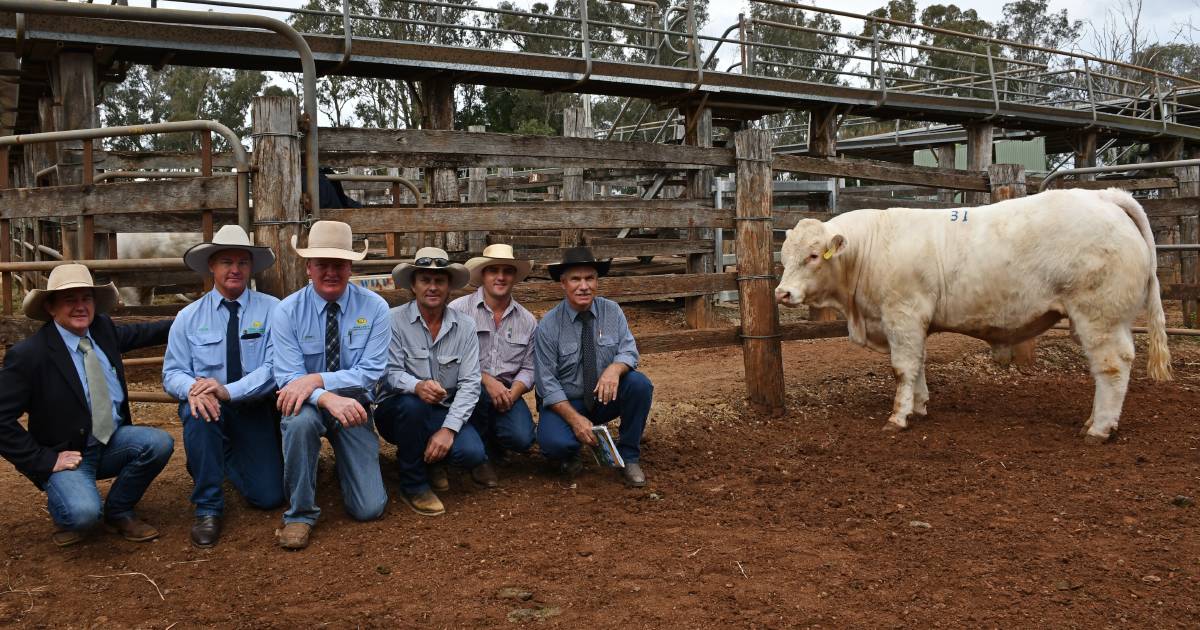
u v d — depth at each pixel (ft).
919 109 45.19
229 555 13.50
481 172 46.21
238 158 16.40
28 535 14.10
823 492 16.58
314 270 14.49
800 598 11.83
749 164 22.57
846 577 12.51
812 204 45.96
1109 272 19.06
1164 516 14.84
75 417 13.44
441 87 33.81
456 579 12.55
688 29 37.81
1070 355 30.19
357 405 13.87
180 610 11.63
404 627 11.10
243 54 28.89
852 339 22.62
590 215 21.29
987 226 20.44
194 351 14.51
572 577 12.57
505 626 11.10
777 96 39.37
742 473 17.95
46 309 13.83
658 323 39.27
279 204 16.78
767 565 12.98
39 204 17.33
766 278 22.74
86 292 13.48
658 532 14.43
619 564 13.05
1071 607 11.48
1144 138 65.00
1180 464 17.92
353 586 12.33
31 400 13.34
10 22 25.66
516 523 14.92
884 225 21.53
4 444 12.89
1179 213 33.81
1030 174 63.05
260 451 15.07
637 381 17.04
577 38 34.37
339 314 14.85
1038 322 20.45
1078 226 19.24
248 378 14.35
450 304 17.61
